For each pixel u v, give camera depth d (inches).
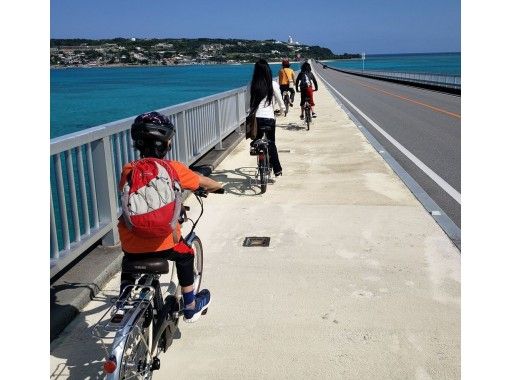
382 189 301.4
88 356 136.2
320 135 538.6
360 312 157.9
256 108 295.4
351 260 197.2
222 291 173.5
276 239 220.8
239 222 244.2
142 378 109.8
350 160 394.3
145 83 2785.4
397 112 807.1
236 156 419.5
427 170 367.6
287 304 163.8
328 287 174.9
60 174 167.9
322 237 222.2
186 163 314.2
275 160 310.5
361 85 1753.2
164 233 108.0
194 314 133.2
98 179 197.2
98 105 1412.4
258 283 178.9
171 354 137.8
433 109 851.4
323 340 143.2
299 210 261.6
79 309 158.6
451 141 505.7
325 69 4347.9
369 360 133.8
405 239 217.9
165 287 171.9
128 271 114.0
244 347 140.6
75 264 185.5
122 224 114.5
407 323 150.8
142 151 119.0
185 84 2532.0
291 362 133.6
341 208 263.9
